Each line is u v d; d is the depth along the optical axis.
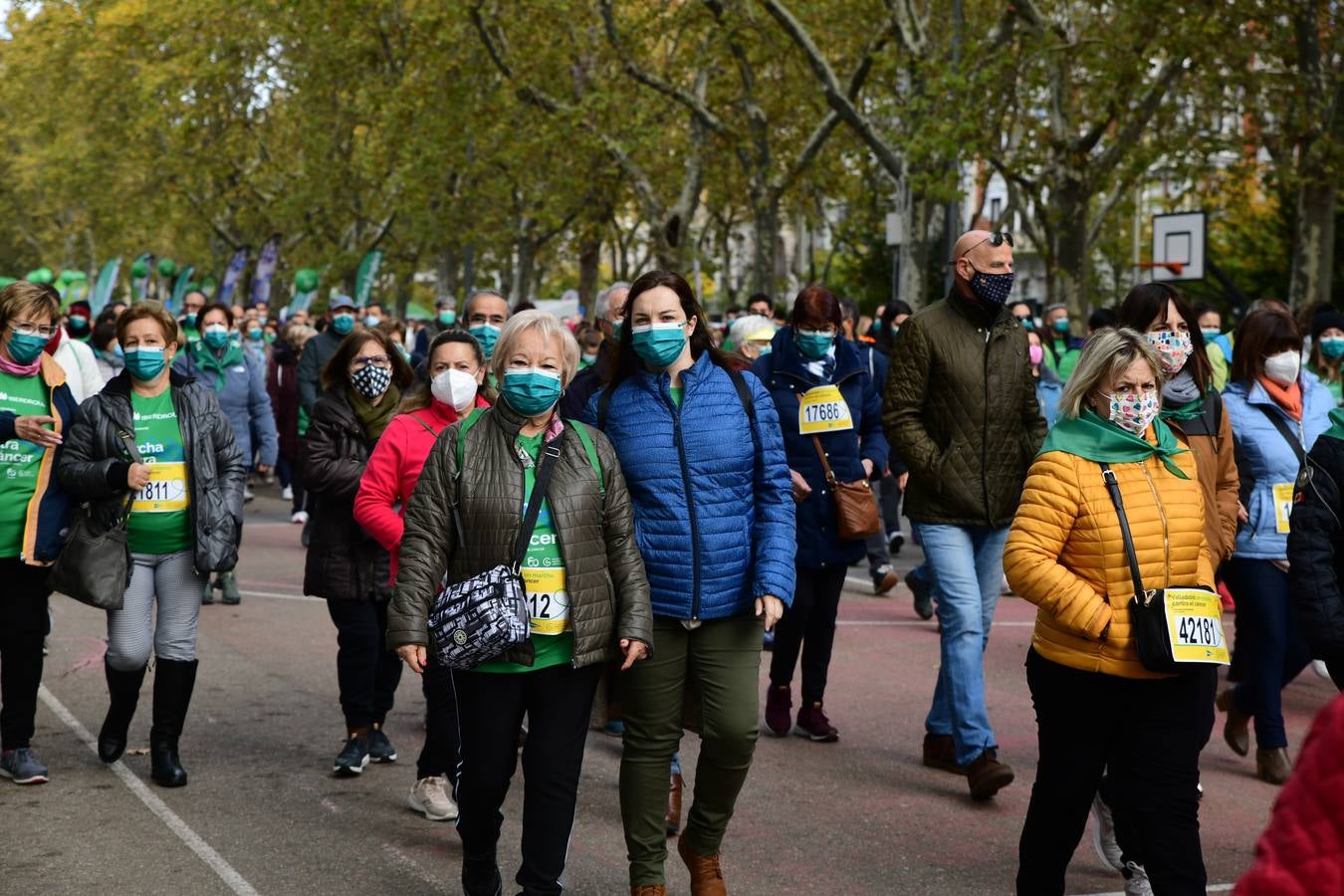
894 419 6.43
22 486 6.25
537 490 4.56
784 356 7.35
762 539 4.90
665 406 4.89
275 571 12.67
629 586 4.64
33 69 57.25
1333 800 1.95
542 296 60.72
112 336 12.36
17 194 71.12
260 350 17.50
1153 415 4.52
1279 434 6.72
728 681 4.86
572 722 4.56
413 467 5.83
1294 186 21.69
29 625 6.41
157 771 6.41
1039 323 22.95
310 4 32.81
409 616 4.52
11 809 6.05
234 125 46.84
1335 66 22.20
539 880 4.48
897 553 14.26
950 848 5.70
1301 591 4.85
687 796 6.35
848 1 25.33
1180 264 20.02
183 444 6.32
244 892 5.12
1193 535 4.50
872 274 33.06
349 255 43.97
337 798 6.25
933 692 8.41
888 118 25.53
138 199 54.38
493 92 28.94
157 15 45.69
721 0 24.30
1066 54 21.03
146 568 6.39
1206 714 4.42
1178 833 4.30
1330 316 8.63
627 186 30.88
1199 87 23.38
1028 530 4.50
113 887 5.15
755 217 27.45
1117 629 4.37
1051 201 22.22
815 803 6.27
